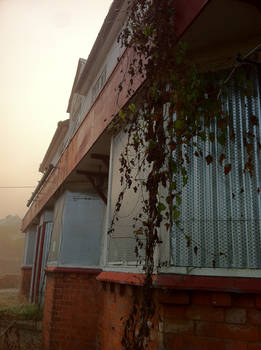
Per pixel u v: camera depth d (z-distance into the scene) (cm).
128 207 467
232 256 325
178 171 364
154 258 351
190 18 336
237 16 336
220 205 344
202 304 314
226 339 299
